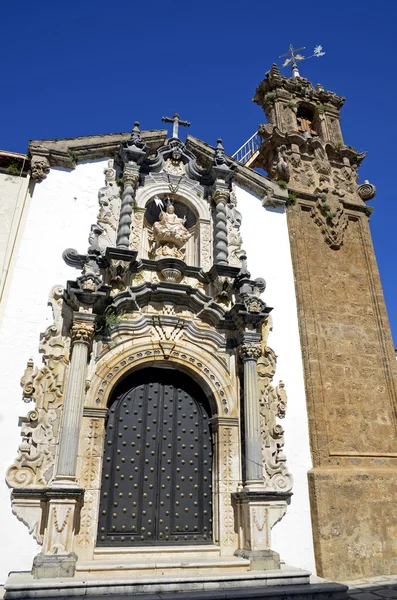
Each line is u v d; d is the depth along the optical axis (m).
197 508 10.00
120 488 9.63
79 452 9.20
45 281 10.41
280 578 8.33
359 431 11.47
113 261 10.85
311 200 14.32
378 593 8.59
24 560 8.06
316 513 10.06
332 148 15.77
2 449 8.68
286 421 10.89
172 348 10.75
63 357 9.72
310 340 11.97
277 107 16.31
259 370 11.15
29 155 11.74
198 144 14.23
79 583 7.26
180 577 7.86
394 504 10.71
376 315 13.17
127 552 8.89
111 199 12.16
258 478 9.63
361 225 14.50
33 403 9.19
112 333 10.40
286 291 12.54
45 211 11.27
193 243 13.09
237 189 13.77
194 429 10.67
